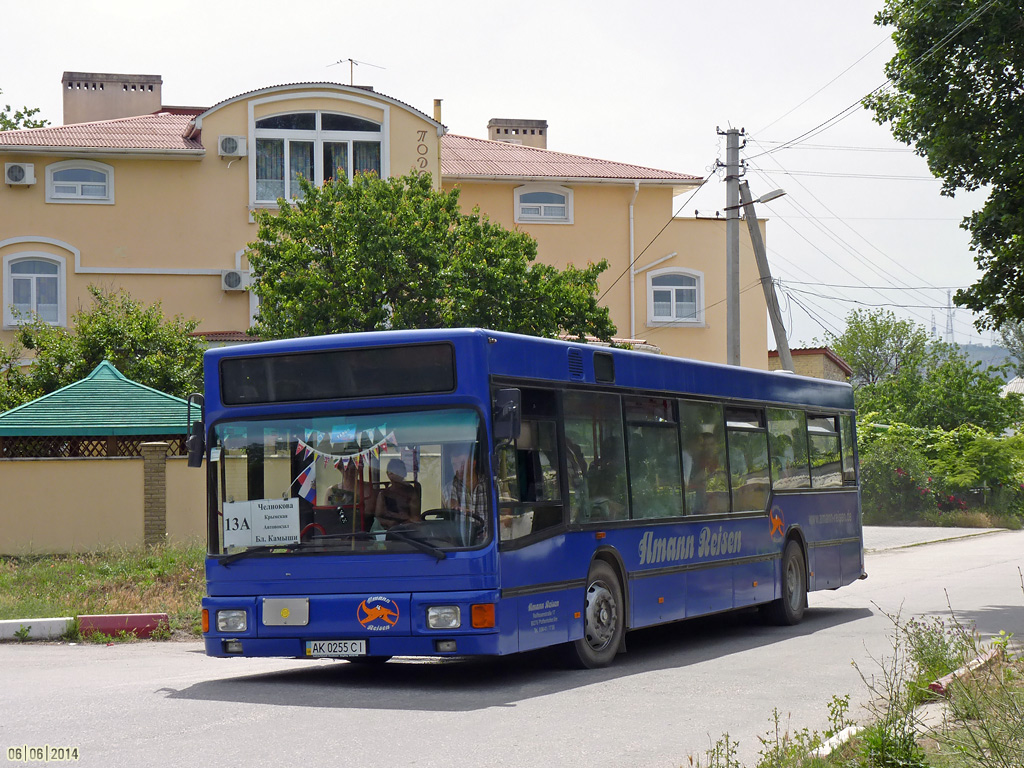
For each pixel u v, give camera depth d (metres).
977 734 7.18
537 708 9.23
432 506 10.06
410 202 26.45
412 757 7.38
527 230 39.03
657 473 12.96
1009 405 56.75
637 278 40.03
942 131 16.72
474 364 10.16
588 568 11.50
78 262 33.31
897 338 81.50
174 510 21.84
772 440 15.93
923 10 16.67
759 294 41.72
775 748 7.24
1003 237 16.72
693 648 13.62
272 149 34.50
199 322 30.91
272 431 10.55
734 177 27.75
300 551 10.28
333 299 24.88
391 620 9.95
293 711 9.02
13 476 21.41
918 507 42.53
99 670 11.89
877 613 17.02
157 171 33.88
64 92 41.53
